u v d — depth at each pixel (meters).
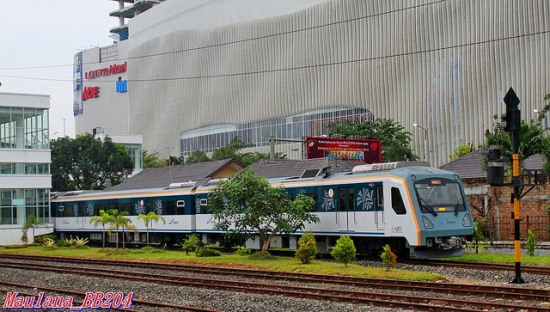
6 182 52.94
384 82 84.81
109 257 36.03
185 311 16.72
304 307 16.58
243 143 97.25
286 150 97.62
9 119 54.00
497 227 37.78
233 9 108.88
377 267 25.11
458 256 27.69
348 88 89.06
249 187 29.47
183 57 117.50
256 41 102.75
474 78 75.00
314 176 31.75
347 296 17.91
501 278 21.11
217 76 110.06
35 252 41.88
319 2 95.25
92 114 144.00
